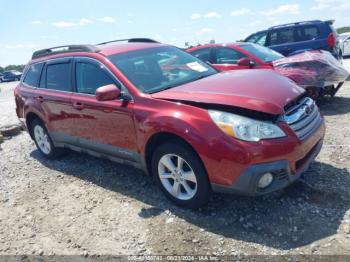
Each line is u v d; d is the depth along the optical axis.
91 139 5.02
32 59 6.50
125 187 4.83
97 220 4.12
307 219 3.60
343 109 7.32
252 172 3.37
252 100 3.59
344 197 3.89
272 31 11.60
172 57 5.14
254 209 3.88
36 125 6.32
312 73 7.05
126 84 4.39
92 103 4.74
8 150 7.29
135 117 4.17
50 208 4.57
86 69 5.00
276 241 3.34
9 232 4.16
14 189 5.30
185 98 3.85
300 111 3.83
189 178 3.88
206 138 3.53
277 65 7.47
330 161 4.80
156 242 3.57
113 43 5.55
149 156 4.30
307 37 11.03
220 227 3.66
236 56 8.23
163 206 4.19
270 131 3.45
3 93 25.14
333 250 3.12
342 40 18.11
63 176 5.54
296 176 3.64
